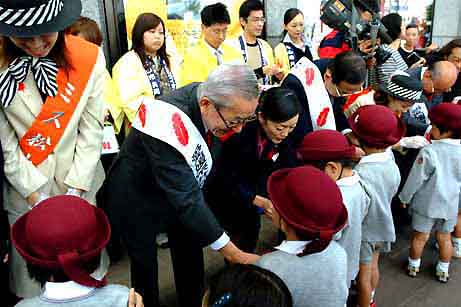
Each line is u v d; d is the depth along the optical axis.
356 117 1.97
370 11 2.91
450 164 2.28
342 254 1.33
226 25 2.67
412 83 2.29
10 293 1.90
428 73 2.79
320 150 1.68
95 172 1.84
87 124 1.78
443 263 2.44
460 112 2.21
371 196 1.88
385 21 3.55
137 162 1.54
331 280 1.26
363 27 2.83
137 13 2.96
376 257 2.06
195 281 2.00
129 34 2.96
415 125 2.71
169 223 1.76
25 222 1.07
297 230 1.24
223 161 1.86
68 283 1.03
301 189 1.22
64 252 0.98
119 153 1.64
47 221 1.00
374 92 2.45
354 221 1.73
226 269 1.13
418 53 4.18
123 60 2.61
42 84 1.62
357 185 1.77
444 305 2.27
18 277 1.74
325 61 2.28
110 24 2.91
